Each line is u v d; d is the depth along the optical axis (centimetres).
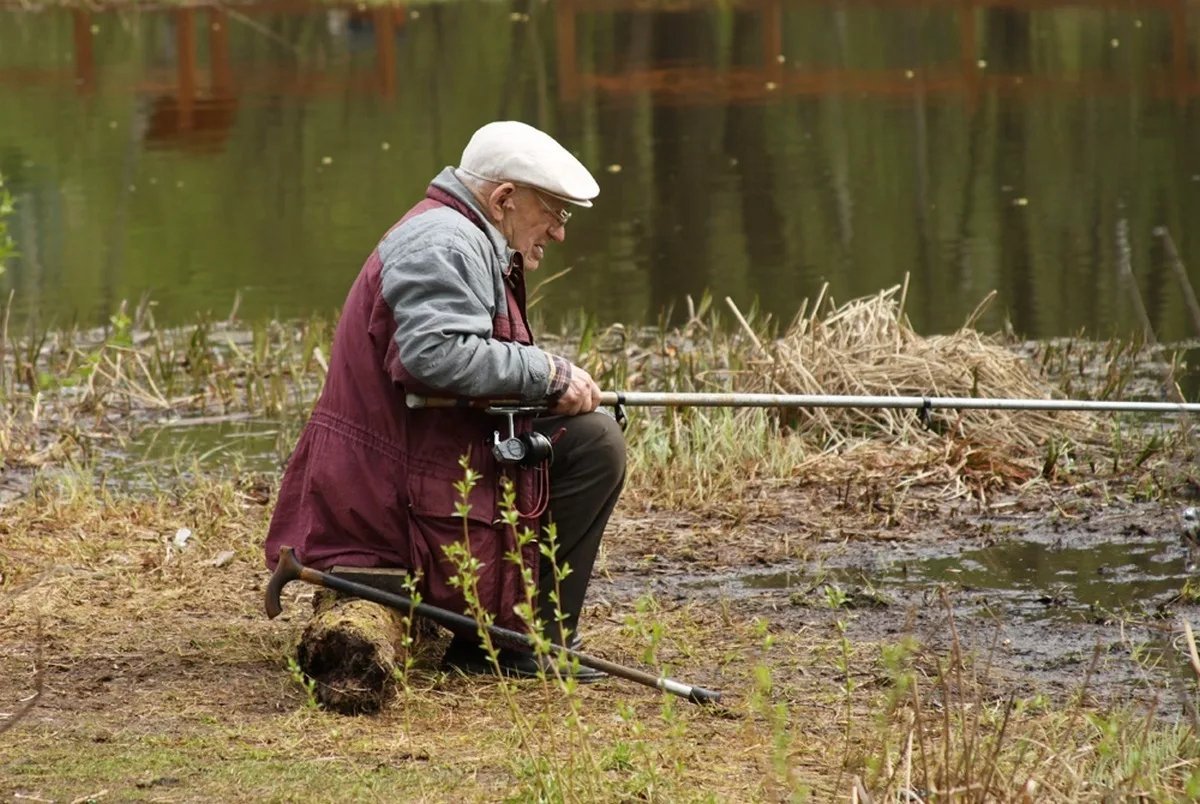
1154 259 2008
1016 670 783
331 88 3934
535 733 668
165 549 963
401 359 698
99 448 1288
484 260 719
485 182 732
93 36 4722
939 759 626
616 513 1080
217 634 806
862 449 1209
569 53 4369
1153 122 3055
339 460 725
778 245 2175
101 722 677
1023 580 935
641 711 707
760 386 1310
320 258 2172
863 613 877
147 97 3734
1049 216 2300
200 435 1334
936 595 909
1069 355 1536
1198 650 800
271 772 618
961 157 2789
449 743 655
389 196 2631
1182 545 989
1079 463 1173
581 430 751
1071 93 3441
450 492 720
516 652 750
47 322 1805
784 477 1155
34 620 820
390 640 707
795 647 812
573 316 1775
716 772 625
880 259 2081
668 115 3394
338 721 680
